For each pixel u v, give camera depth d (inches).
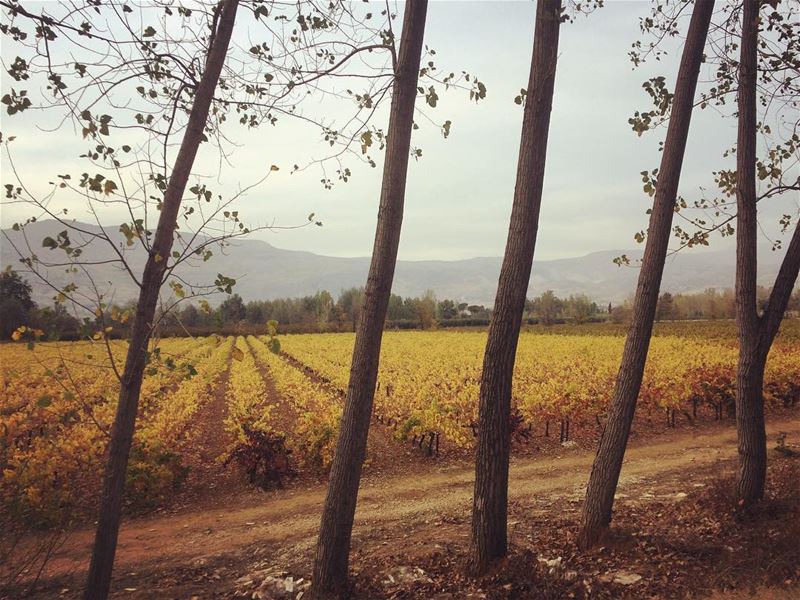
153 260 146.5
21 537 290.5
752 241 237.1
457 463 446.0
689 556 194.7
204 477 411.5
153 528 311.6
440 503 336.5
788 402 634.8
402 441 494.9
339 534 179.0
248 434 409.4
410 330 3011.8
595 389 645.9
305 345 1743.4
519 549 206.7
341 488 178.9
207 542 283.9
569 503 306.8
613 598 171.3
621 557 200.4
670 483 335.3
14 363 1029.2
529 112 188.4
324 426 425.1
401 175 181.5
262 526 308.5
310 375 1104.8
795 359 823.7
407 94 182.1
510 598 173.8
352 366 180.5
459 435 458.3
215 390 860.6
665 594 170.9
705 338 1638.8
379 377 893.2
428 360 1160.2
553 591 176.1
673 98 218.4
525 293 187.9
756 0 235.8
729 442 485.1
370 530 283.7
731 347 1250.6
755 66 238.8
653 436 519.2
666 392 564.1
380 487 386.3
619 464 216.5
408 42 181.6
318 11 180.9
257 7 169.2
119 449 146.5
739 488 235.9
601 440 221.0
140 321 146.0
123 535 300.2
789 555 180.1
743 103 238.7
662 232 211.9
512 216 188.5
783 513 219.1
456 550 225.5
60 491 314.5
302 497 366.3
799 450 394.3
